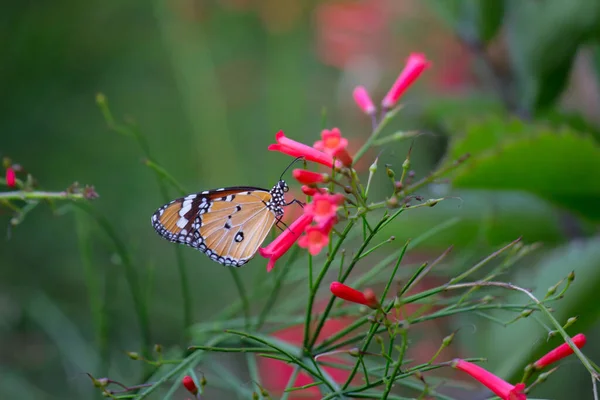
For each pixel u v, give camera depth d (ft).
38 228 4.86
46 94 5.42
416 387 3.28
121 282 4.26
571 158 3.40
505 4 3.62
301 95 5.46
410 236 3.60
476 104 3.83
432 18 4.52
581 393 3.67
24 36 5.36
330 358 3.61
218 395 4.09
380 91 4.57
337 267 3.60
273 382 3.89
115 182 5.28
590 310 3.38
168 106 5.92
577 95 3.92
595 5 3.50
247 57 6.21
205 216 3.41
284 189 3.40
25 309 4.24
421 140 4.26
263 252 3.21
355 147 4.47
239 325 3.45
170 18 5.36
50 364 4.29
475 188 3.46
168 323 4.48
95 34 5.83
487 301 3.25
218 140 5.24
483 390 3.38
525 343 3.37
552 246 3.59
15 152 5.20
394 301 3.19
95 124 5.55
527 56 3.56
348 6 4.92
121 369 4.09
